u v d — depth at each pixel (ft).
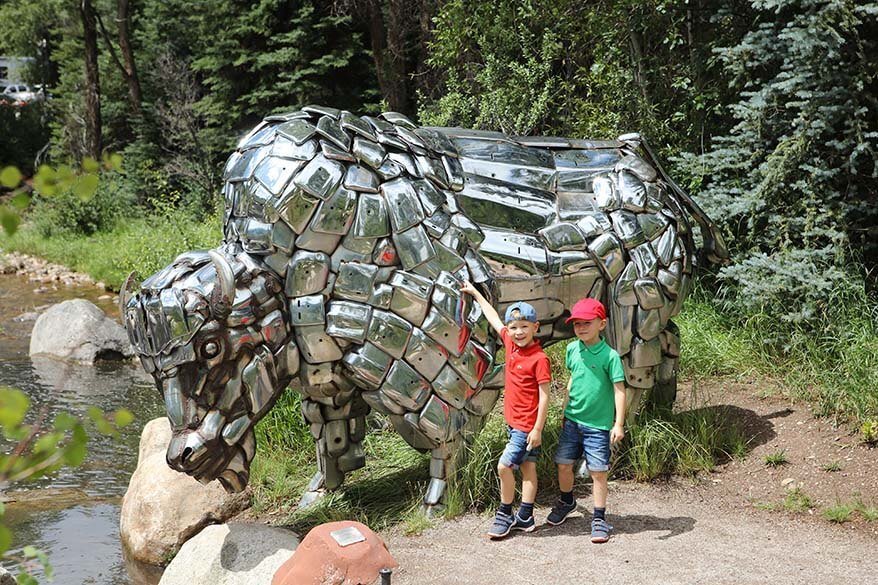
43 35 116.37
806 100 26.04
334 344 16.52
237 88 69.97
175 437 15.76
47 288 51.78
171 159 71.10
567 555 15.48
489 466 18.48
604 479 15.99
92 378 33.60
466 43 36.83
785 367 24.63
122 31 75.66
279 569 12.94
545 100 33.09
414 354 16.69
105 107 84.64
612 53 34.14
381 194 16.49
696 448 20.06
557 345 26.76
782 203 26.84
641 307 18.85
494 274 17.76
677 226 19.40
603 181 19.13
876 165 24.81
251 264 16.03
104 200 68.33
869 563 15.19
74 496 21.66
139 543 18.37
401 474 20.01
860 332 23.61
